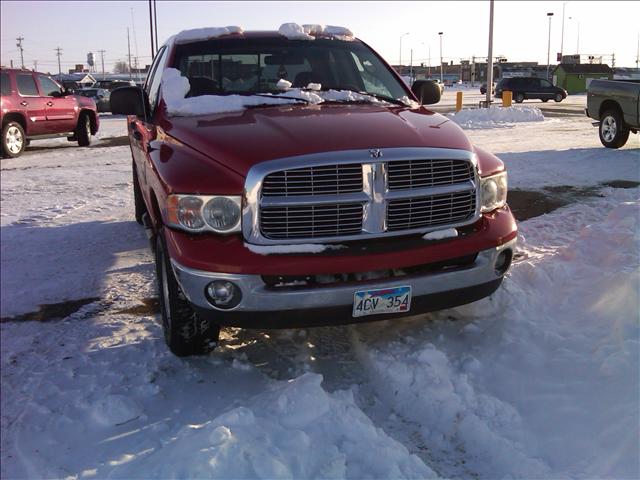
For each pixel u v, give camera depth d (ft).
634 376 10.06
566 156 38.24
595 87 41.47
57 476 9.08
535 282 15.11
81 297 16.78
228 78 15.14
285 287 10.36
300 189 10.40
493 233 11.58
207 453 8.03
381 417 10.31
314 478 8.10
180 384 11.57
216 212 10.49
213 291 10.45
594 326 12.34
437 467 8.95
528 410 10.20
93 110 58.34
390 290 10.62
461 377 10.94
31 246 22.03
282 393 9.89
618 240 15.79
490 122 68.33
